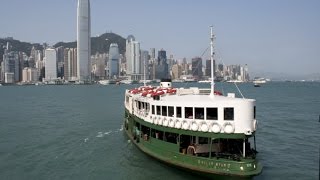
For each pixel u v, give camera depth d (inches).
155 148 1562.5
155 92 1737.2
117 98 6466.5
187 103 1339.8
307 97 6722.4
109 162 1673.2
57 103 5369.1
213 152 1353.3
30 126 2827.3
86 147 2004.2
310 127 2711.6
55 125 2874.0
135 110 1854.1
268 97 6761.8
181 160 1384.1
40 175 1478.8
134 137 1923.0
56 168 1583.4
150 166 1582.2
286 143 2117.4
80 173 1508.4
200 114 1316.4
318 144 2078.0
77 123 2982.3
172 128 1405.0
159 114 1492.4
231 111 1267.2
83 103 5295.3
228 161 1237.1
